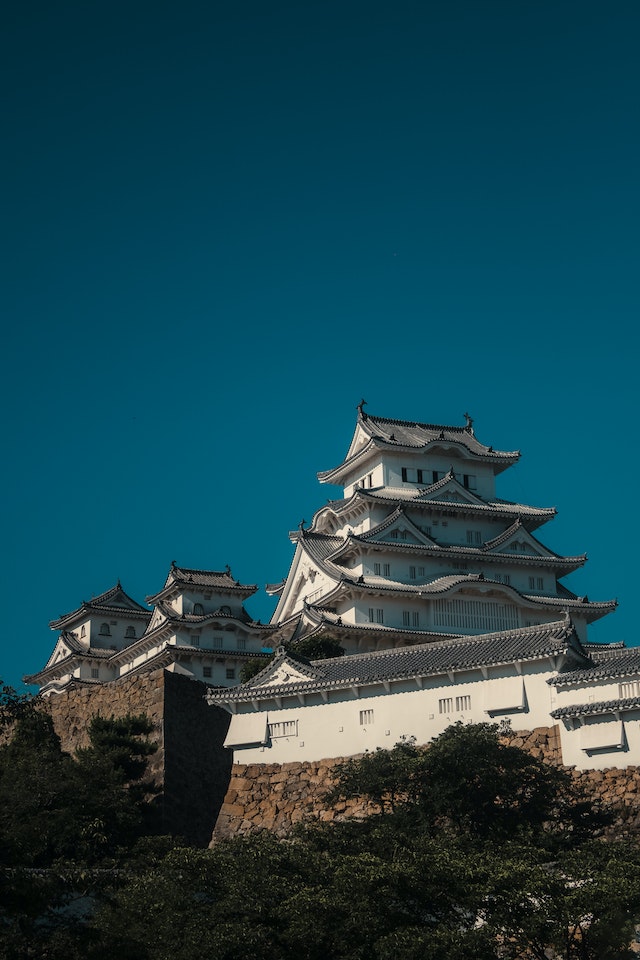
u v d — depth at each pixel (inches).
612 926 1849.2
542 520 4704.7
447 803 2417.6
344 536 4613.7
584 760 2687.0
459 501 4611.2
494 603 4360.2
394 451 4685.0
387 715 2967.5
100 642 5078.7
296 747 3043.8
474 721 2866.6
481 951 1797.5
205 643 4537.4
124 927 1863.9
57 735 3358.8
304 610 4232.3
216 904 1891.0
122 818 2704.2
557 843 2276.1
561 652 2795.3
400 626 4264.3
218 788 3088.1
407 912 1893.5
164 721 3107.8
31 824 2154.3
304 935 1835.6
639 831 2539.4
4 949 1736.0
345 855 2053.4
